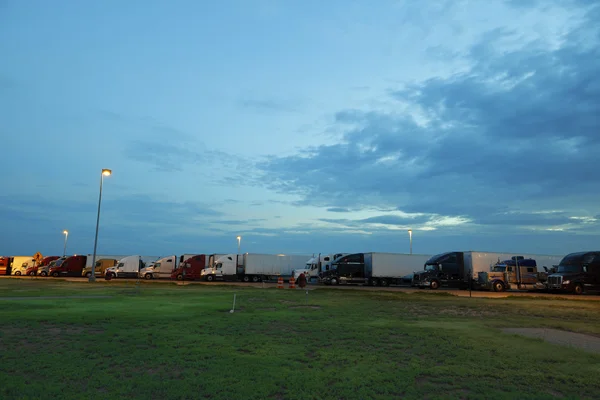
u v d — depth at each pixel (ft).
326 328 39.52
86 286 101.96
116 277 173.27
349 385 21.42
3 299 64.34
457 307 63.67
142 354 27.37
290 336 35.04
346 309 57.67
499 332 38.47
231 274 168.55
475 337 35.37
